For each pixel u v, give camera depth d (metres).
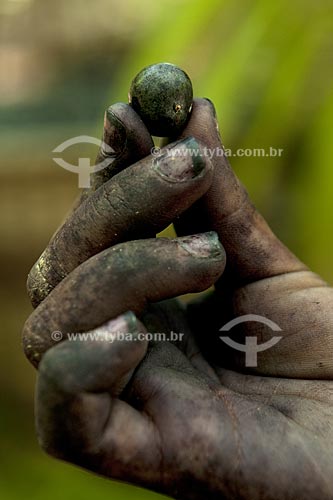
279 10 0.63
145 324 0.36
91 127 1.17
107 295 0.32
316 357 0.36
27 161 1.18
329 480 0.33
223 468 0.32
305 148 0.66
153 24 0.68
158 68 0.34
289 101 0.65
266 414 0.33
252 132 0.66
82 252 0.33
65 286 0.32
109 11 1.21
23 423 0.94
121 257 0.32
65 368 0.31
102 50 1.23
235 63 0.63
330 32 0.64
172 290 0.32
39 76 1.25
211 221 0.35
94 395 0.31
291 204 0.79
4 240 1.20
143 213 0.33
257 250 0.36
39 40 1.24
